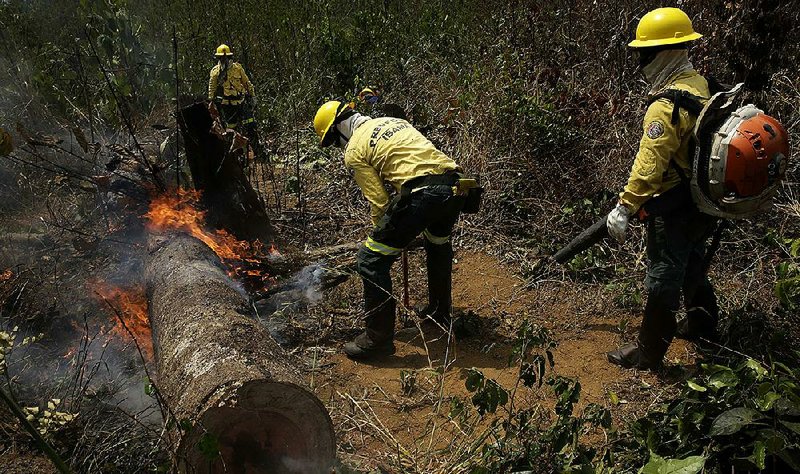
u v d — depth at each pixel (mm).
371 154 3930
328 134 4242
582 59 6875
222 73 7066
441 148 6148
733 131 3160
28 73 7547
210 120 4383
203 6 9648
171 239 4102
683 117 3309
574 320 4410
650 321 3711
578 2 7223
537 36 7227
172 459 2627
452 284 4934
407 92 7344
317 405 2703
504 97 5914
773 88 5477
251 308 3609
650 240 3648
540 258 4996
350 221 5812
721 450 2887
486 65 6984
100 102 6598
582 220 5148
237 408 2605
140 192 4605
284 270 4621
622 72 6512
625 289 4531
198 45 8641
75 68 7156
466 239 5422
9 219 5543
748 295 4250
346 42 8312
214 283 3529
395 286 4895
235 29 9320
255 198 4676
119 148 5000
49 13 8586
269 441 2725
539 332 3197
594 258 4777
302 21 9445
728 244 4785
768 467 2916
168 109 6516
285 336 4297
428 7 9289
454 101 6391
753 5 5270
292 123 7543
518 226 5391
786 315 4121
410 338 4312
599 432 3363
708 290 3906
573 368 3941
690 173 3385
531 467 2887
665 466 2529
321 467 2795
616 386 3740
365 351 4066
